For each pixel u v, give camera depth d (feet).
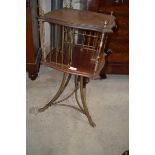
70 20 4.12
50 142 4.74
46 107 5.54
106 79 7.16
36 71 6.68
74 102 5.94
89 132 5.08
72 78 6.94
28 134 4.90
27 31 6.04
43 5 7.35
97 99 6.19
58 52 4.76
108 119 5.52
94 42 5.24
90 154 4.53
